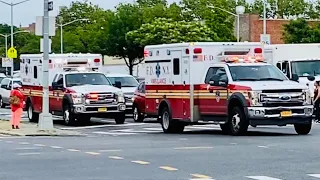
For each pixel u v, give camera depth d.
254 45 26.38
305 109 23.72
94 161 16.59
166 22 70.56
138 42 70.69
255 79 24.41
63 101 32.38
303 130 24.42
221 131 27.52
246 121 23.52
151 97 28.53
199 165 15.56
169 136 25.12
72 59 34.19
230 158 16.86
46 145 21.34
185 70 26.16
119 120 32.78
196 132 27.33
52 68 33.94
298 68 35.22
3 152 19.03
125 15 75.56
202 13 77.38
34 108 35.28
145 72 28.95
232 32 77.38
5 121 34.53
